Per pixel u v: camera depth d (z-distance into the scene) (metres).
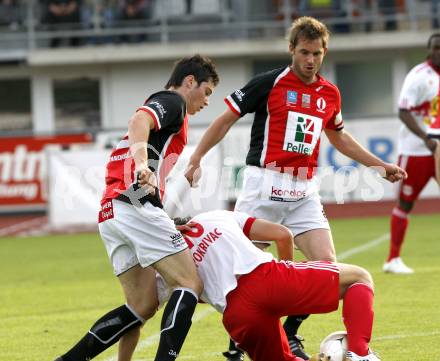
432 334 19.89
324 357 14.97
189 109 16.73
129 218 15.74
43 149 52.66
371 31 69.94
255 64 70.56
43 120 70.81
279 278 14.80
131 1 69.25
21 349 19.98
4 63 68.69
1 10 69.56
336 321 22.05
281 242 16.09
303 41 17.89
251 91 18.48
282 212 18.70
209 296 15.34
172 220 16.02
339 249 36.69
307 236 18.53
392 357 17.88
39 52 68.06
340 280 15.10
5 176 53.03
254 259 14.99
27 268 35.59
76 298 27.17
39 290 29.36
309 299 14.84
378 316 22.12
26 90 70.94
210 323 22.47
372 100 71.06
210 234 15.46
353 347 14.73
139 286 16.19
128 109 70.25
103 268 34.31
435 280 27.39
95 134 51.75
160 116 15.59
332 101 18.80
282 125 18.47
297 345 18.16
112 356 18.98
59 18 68.62
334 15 68.19
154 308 16.34
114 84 70.25
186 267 15.39
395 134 52.41
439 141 29.12
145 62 69.81
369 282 15.27
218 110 69.69
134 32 68.44
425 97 29.12
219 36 70.62
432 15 68.12
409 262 32.00
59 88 70.81
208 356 18.66
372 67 70.88
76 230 50.94
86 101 70.62
